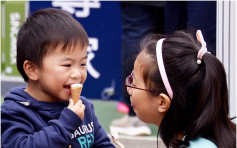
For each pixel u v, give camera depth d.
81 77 2.71
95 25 6.60
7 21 7.19
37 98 2.72
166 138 2.64
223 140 2.58
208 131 2.60
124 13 5.49
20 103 2.67
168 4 5.15
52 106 2.73
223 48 3.15
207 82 2.53
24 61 2.70
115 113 6.14
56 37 2.63
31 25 2.72
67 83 2.66
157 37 2.83
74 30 2.69
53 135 2.52
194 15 4.74
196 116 2.56
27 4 7.08
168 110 2.61
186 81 2.54
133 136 5.22
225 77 2.64
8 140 2.58
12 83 6.83
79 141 2.78
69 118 2.59
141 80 2.67
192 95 2.55
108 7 6.56
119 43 6.62
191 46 2.61
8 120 2.63
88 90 6.71
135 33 5.46
